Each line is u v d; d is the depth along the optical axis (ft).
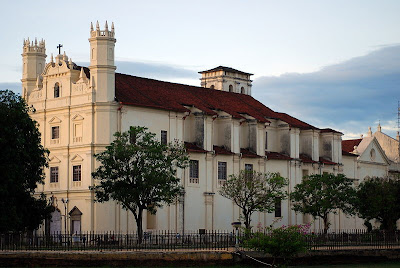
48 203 299.99
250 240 193.88
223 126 339.77
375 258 232.53
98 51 294.46
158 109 307.78
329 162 388.78
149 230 295.28
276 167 359.05
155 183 254.47
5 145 244.22
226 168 334.44
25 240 253.03
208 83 417.28
